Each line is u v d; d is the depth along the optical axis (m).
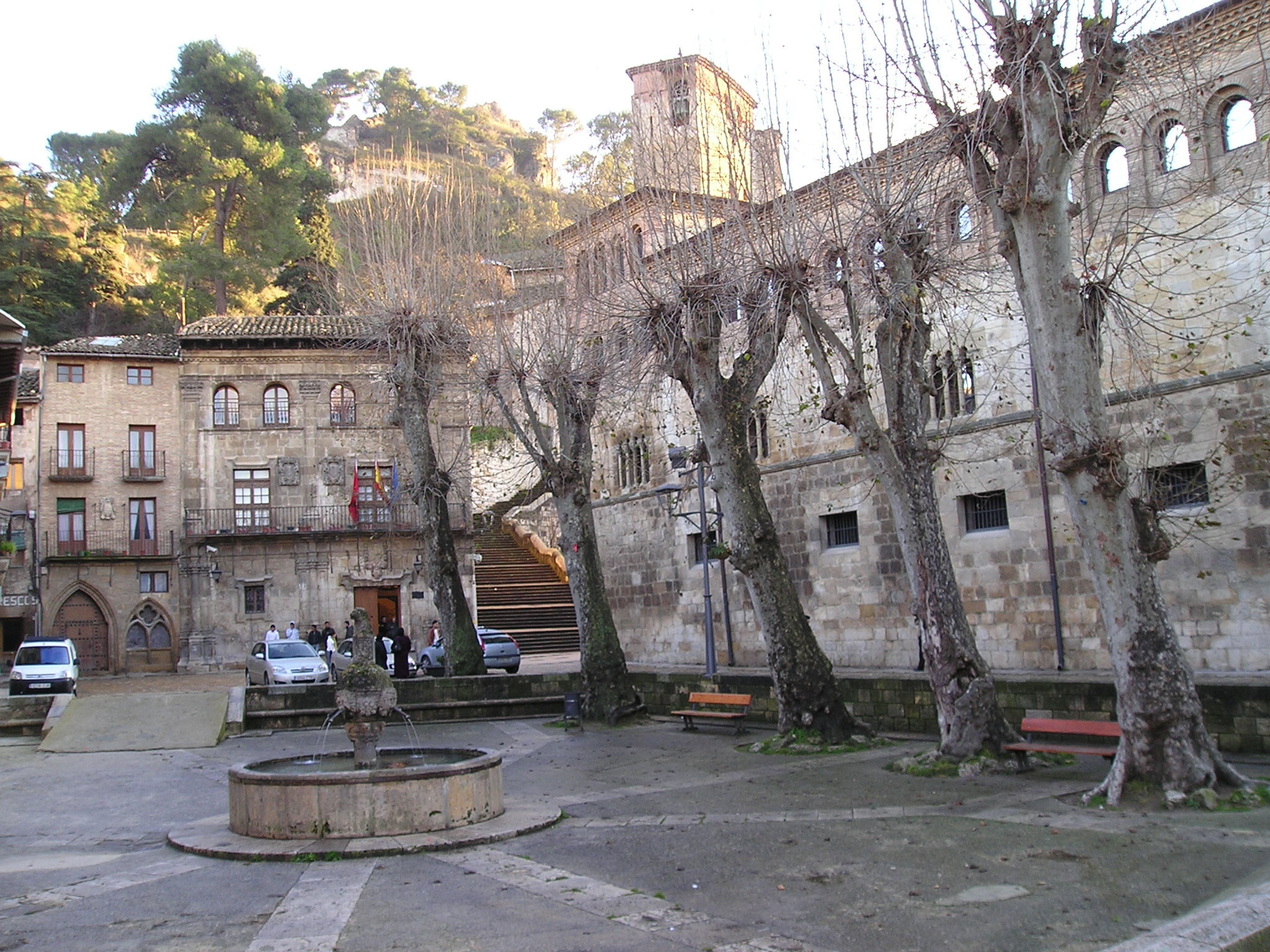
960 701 14.43
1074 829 10.23
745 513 18.03
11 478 43.75
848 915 7.82
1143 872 8.51
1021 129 12.43
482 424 30.00
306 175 64.50
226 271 58.00
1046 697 16.42
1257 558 20.14
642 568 37.22
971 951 6.90
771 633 17.86
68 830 13.09
